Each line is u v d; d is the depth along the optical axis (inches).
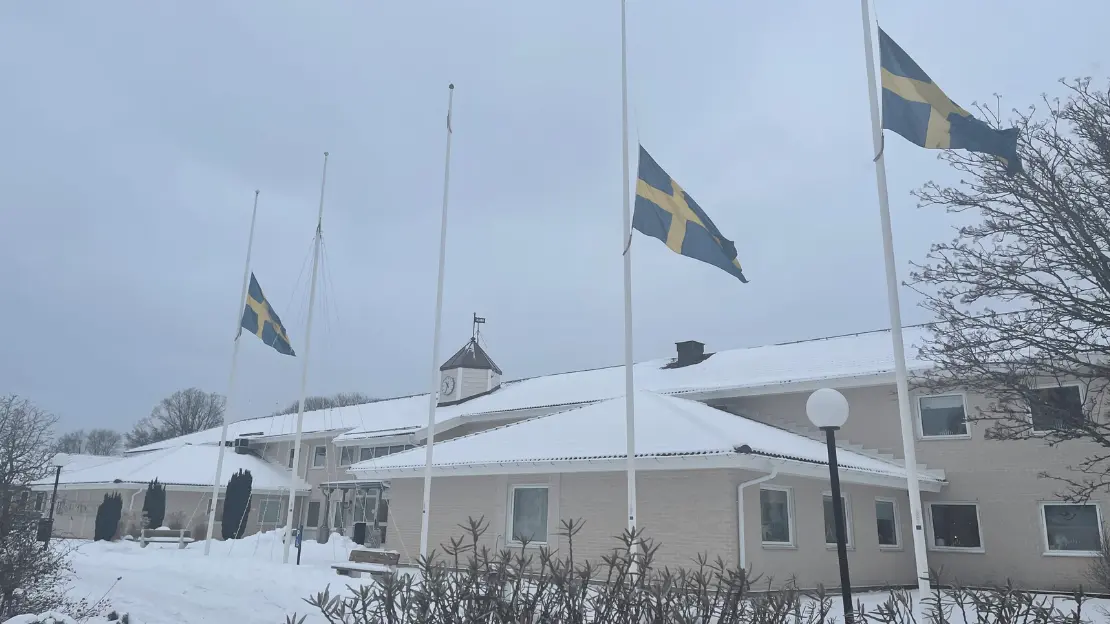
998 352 432.5
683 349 1099.3
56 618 353.4
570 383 1163.9
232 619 446.0
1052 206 408.8
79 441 3612.2
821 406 310.0
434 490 799.1
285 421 1672.0
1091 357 480.4
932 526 796.0
